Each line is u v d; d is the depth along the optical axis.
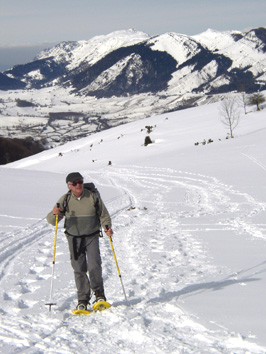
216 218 15.83
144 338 4.91
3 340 5.03
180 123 105.88
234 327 5.07
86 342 4.92
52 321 5.72
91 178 41.25
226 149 51.12
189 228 13.95
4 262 9.58
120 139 100.19
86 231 6.44
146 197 24.33
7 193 23.70
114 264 9.27
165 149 81.12
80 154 92.75
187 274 8.12
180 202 21.72
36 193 24.08
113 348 4.72
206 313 5.61
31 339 5.05
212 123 98.69
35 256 10.14
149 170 42.72
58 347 4.77
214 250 10.27
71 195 6.46
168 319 5.48
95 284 6.42
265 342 4.60
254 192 23.64
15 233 13.13
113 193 26.47
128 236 12.83
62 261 9.58
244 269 8.19
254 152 45.91
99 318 5.71
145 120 121.12
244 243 10.93
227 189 25.92
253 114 100.25
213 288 6.95
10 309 6.37
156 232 13.43
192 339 4.86
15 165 102.94
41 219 16.08
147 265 8.98
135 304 6.40
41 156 105.62
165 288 7.18
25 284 7.97
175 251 10.35
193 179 32.84
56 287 7.50
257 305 5.82
